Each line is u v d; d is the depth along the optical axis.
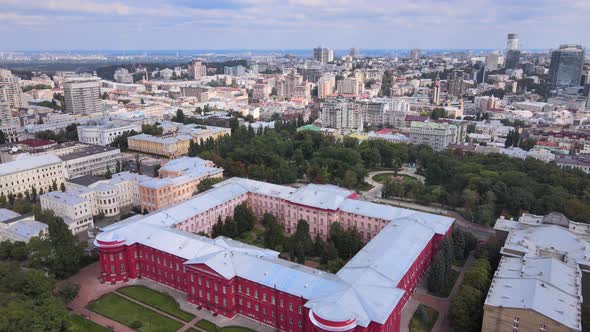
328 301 144.75
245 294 173.75
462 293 165.00
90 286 198.62
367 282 160.25
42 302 161.12
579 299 151.12
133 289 196.25
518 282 160.12
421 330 165.75
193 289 183.00
